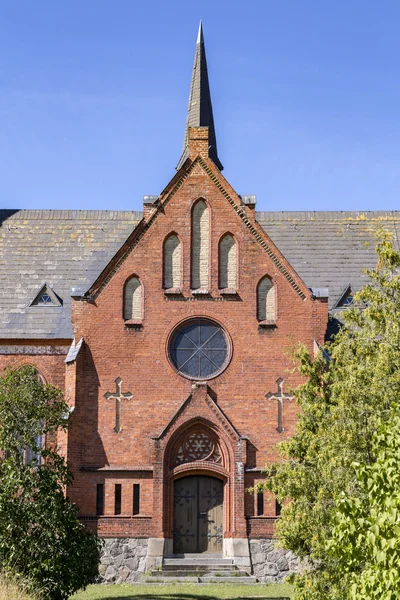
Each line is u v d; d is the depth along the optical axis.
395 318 32.91
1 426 35.16
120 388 46.09
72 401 45.12
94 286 46.91
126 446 45.56
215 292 47.16
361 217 57.28
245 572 43.78
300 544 32.75
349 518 21.28
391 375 31.05
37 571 32.25
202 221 47.94
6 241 54.84
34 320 50.25
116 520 44.50
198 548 45.41
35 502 33.47
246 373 46.50
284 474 33.78
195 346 46.88
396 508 19.45
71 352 46.19
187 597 38.19
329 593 30.23
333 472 30.05
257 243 47.75
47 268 53.28
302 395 36.12
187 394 46.19
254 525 44.75
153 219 47.72
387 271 35.06
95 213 56.41
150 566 43.91
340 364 35.12
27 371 37.66
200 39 61.94
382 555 19.67
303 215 57.22
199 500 45.81
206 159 48.22
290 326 47.00
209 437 46.00
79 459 45.06
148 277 47.19
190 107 60.97
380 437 21.23
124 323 46.62
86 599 37.53
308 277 53.28
